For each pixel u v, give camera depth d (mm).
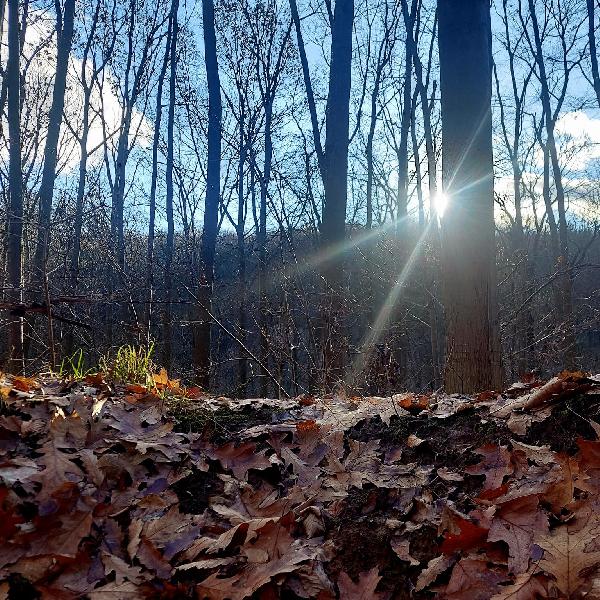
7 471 2076
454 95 4523
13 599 1706
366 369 6164
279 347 6266
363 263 11430
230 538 1941
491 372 4316
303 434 2662
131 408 2768
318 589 1772
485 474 2195
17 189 7762
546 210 15195
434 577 1771
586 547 1668
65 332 7051
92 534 1956
